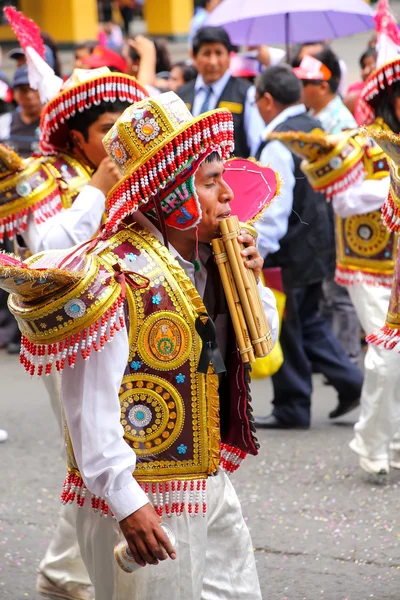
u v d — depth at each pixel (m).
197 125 2.84
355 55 21.22
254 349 3.05
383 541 5.07
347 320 8.45
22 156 8.96
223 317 3.16
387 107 5.52
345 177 5.75
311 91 7.58
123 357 2.84
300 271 6.80
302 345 7.03
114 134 2.93
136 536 2.79
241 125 8.16
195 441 2.97
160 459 2.96
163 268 2.92
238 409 3.16
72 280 2.74
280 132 6.02
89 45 10.12
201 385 2.95
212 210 3.00
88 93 4.35
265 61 10.23
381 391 5.70
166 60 11.23
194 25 17.59
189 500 2.99
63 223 4.29
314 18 9.40
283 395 7.07
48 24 31.45
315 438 6.86
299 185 6.65
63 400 2.88
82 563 4.25
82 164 4.59
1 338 10.19
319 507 5.55
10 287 2.74
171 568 2.98
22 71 8.95
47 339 2.78
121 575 2.99
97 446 2.79
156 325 2.90
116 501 2.79
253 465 6.30
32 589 4.66
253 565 3.34
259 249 6.47
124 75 4.41
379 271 5.89
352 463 6.27
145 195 2.87
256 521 5.38
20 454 6.70
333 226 7.48
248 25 9.60
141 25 38.78
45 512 5.64
